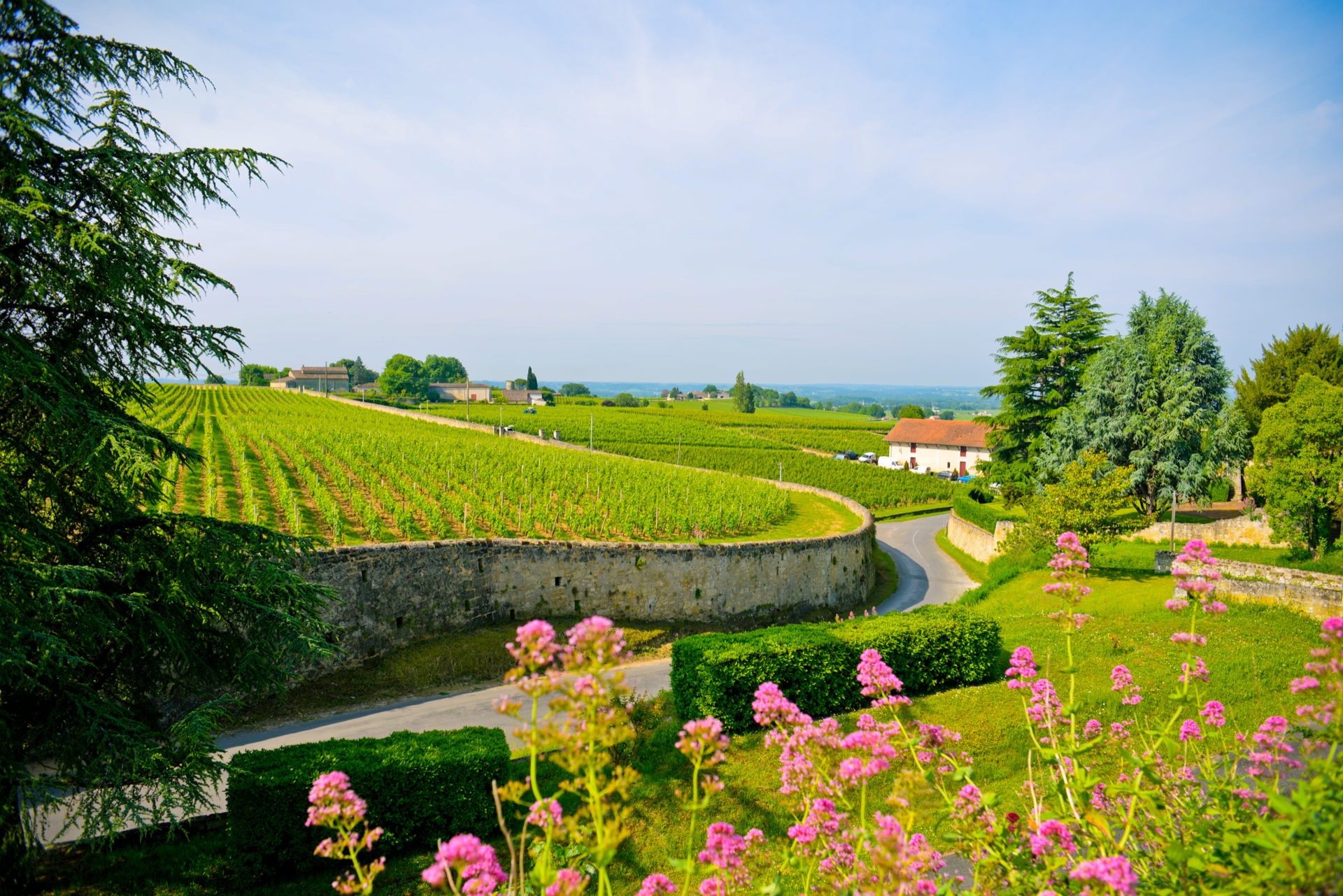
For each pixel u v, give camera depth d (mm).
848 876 4246
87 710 8633
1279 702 11203
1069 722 5367
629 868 8953
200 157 9820
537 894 4621
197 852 9656
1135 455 33312
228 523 10344
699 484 44406
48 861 9352
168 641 9391
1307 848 3176
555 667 3703
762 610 27844
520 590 23125
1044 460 37375
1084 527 27891
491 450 48531
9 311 9070
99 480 8914
